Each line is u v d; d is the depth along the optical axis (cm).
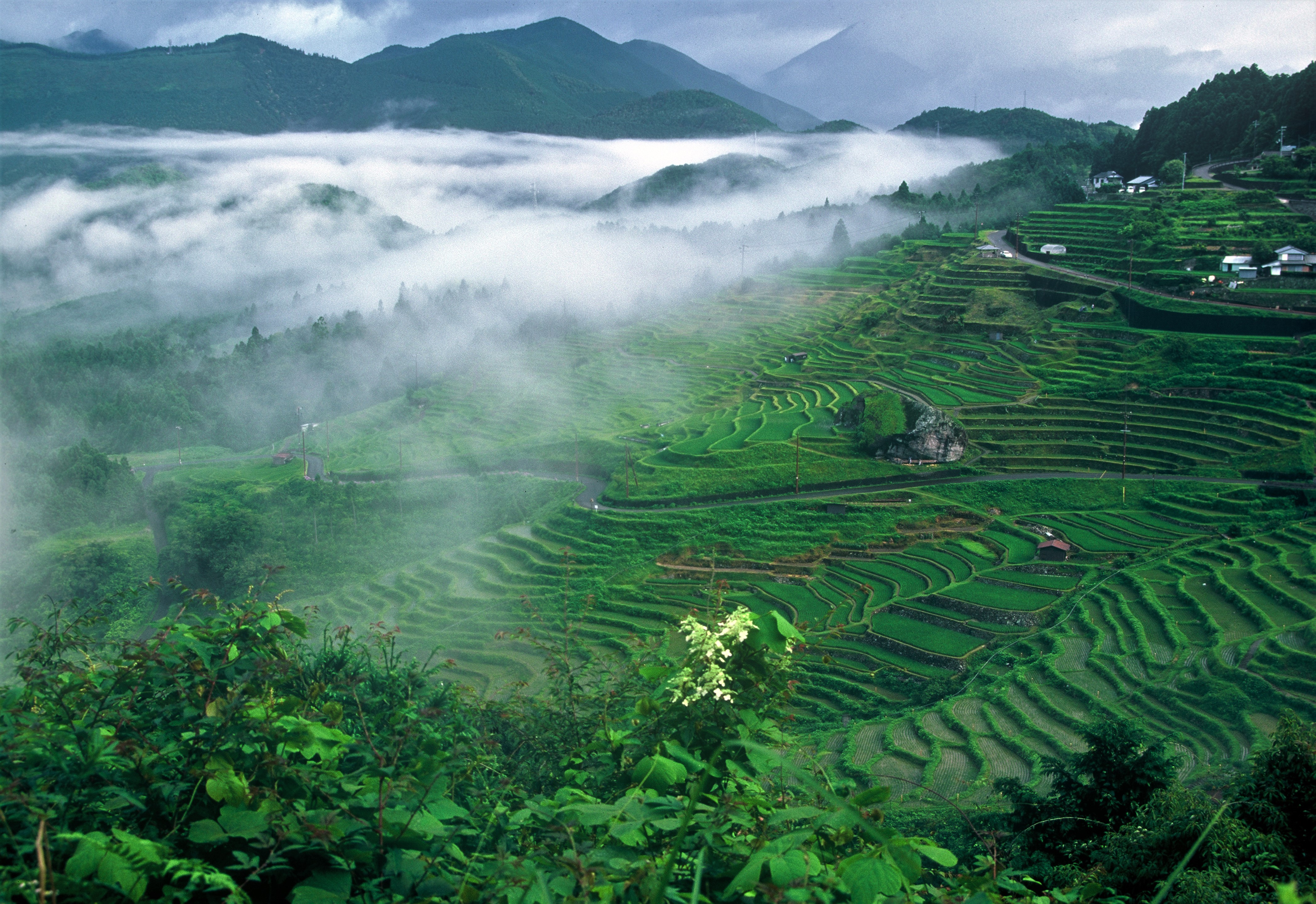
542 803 694
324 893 554
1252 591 6347
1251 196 15025
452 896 607
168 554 10375
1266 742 4431
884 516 8875
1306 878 1469
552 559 8994
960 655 6284
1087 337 12056
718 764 714
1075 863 1994
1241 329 10950
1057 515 8581
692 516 9200
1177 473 8994
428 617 8081
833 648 6612
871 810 613
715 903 580
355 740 735
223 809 587
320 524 10850
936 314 14462
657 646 1121
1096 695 5353
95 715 732
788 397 12656
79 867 509
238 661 766
